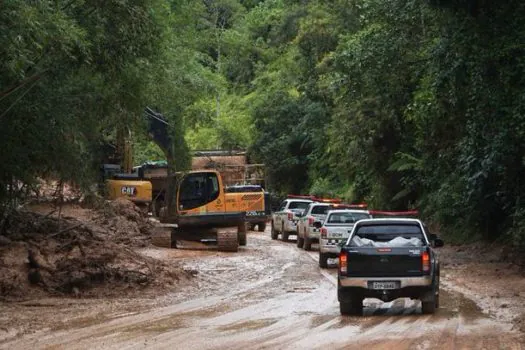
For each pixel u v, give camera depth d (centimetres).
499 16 5134
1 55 3538
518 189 5594
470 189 5903
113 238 7144
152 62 5438
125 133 7388
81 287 4425
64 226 5444
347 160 10625
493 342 2761
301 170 15750
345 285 3575
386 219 4072
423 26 6675
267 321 3416
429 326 3194
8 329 3200
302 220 7900
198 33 12850
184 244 8038
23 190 5362
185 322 3406
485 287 4675
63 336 3012
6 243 4544
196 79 8988
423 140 7756
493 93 5203
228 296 4412
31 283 4338
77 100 4766
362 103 9075
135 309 3888
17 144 4512
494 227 7012
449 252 7031
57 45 3966
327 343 2792
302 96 16088
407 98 8125
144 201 9712
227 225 7769
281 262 6456
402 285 3544
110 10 4494
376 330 3109
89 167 5522
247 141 18500
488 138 5362
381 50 6975
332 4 14612
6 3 3262
